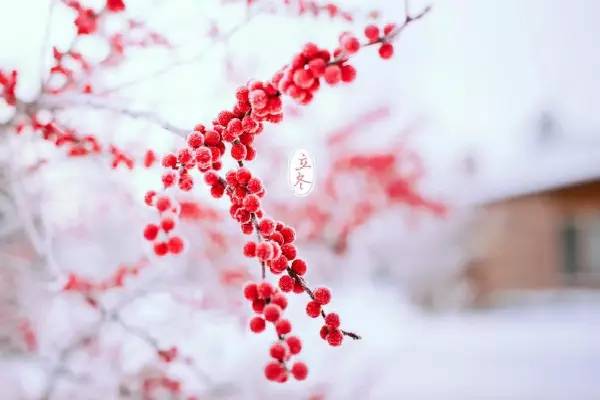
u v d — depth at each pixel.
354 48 0.46
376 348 2.02
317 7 0.62
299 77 0.46
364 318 2.77
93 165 0.77
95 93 0.62
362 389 1.21
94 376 0.80
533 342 3.19
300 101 0.47
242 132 0.48
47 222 0.70
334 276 1.59
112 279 0.79
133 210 1.00
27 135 0.65
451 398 2.00
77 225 1.03
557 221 4.80
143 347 0.89
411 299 3.94
